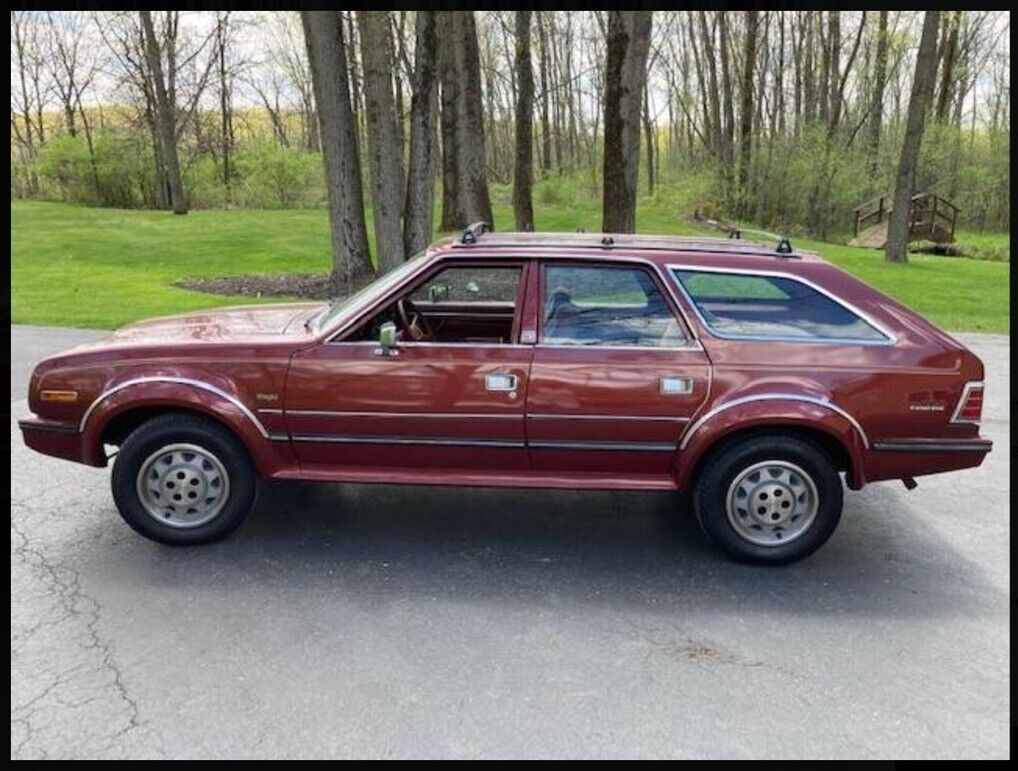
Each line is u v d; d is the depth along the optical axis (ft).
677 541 14.05
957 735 8.94
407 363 12.83
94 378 12.99
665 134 158.81
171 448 13.07
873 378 12.49
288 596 11.78
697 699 9.50
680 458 12.87
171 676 9.75
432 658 10.24
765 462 12.78
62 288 45.09
